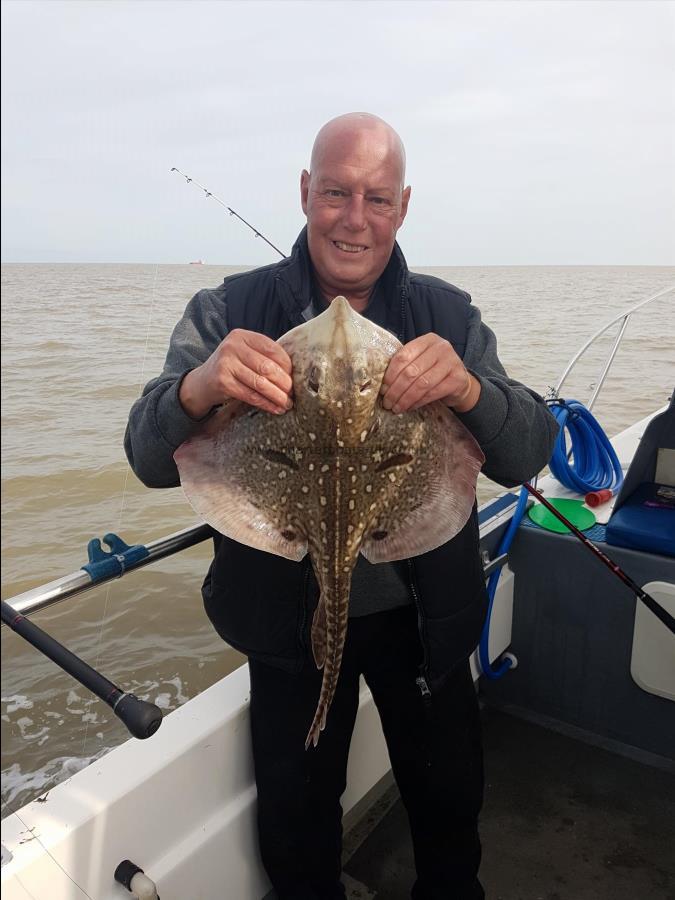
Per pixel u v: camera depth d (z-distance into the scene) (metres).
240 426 1.52
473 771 2.03
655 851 2.48
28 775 3.24
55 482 5.19
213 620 1.90
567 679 3.06
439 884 2.07
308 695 1.93
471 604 1.88
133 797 1.71
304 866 2.00
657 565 2.72
